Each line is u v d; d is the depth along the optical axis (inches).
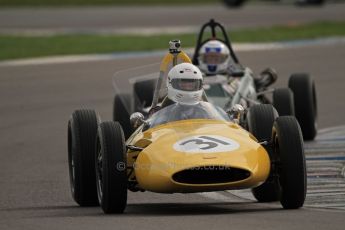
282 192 1544.0
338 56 3998.5
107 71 3767.2
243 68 2529.5
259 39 4606.3
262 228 1336.1
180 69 1686.8
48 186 1966.0
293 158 1520.7
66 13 6919.3
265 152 1540.4
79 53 4291.3
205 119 1641.2
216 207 1632.6
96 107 3070.9
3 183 2017.7
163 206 1674.5
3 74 3764.8
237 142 1530.5
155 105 1792.6
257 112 1686.8
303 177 1521.9
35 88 3452.3
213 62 2447.1
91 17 6496.1
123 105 2388.0
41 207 1717.5
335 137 2476.6
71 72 3769.7
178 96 1675.7
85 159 1665.8
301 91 2464.3
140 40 4744.1
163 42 4618.6
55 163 2256.4
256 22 5718.5
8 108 3095.5
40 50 4424.2
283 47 4303.6
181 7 7386.8
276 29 5034.5
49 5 7755.9
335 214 1482.5
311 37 4623.5
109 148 1534.2
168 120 1652.3
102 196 1546.5
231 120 1685.5
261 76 2620.6
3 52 4387.3
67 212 1621.6
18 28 5738.2
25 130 2733.8
